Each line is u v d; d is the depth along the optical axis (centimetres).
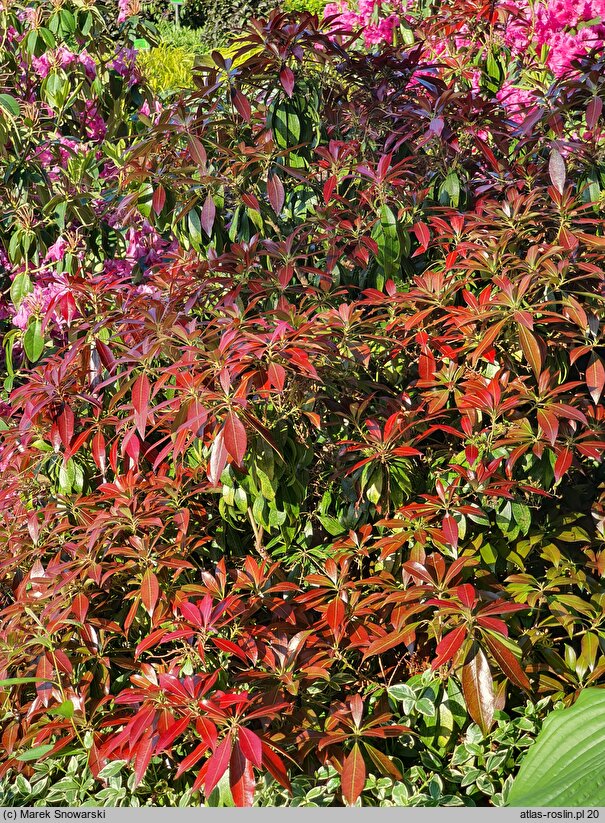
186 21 1250
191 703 192
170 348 231
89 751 217
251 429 211
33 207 362
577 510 252
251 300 234
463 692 199
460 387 243
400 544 216
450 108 288
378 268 268
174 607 219
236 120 283
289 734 204
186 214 273
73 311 272
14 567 255
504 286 220
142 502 229
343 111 301
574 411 208
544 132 294
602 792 169
